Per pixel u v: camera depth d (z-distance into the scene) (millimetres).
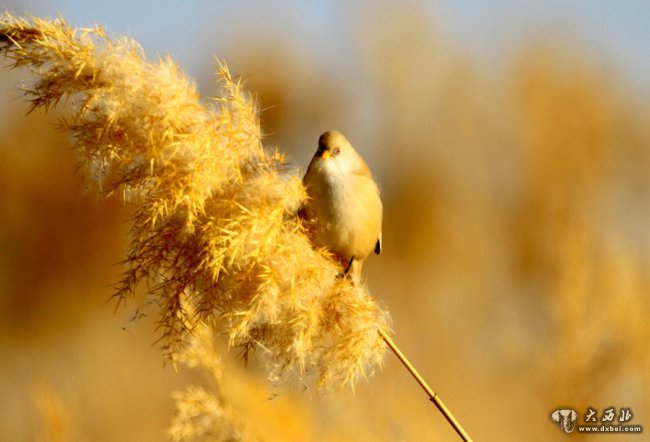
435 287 21859
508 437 14727
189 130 7965
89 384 18828
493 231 23734
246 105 8359
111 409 18094
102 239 26328
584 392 13375
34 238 26062
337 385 8578
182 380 18062
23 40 7832
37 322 23906
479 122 28844
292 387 10812
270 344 8242
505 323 17766
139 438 17594
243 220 7984
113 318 22312
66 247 26000
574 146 25781
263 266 7969
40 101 7852
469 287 20844
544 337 14820
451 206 26094
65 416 12945
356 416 12344
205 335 9664
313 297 8227
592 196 23203
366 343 8305
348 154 10672
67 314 24188
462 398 15766
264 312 7938
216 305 8078
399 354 8578
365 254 10781
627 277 13484
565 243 13789
